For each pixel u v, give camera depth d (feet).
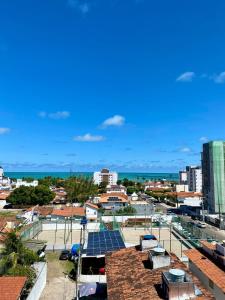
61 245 210.79
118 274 101.24
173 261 106.83
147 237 122.83
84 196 495.41
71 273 155.94
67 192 515.50
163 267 100.01
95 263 165.78
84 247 175.01
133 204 438.40
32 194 451.12
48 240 237.66
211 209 414.62
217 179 410.93
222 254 110.52
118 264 109.81
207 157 436.35
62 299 124.06
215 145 417.90
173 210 465.47
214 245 124.57
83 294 125.70
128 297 83.82
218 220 337.11
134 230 282.15
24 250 135.85
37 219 311.88
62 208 367.86
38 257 144.36
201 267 106.63
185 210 445.78
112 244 165.37
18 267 119.85
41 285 129.90
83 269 158.30
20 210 426.51
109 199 453.58
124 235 260.21
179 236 251.80
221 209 405.39
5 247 133.80
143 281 92.17
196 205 469.98
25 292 110.22
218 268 104.06
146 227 292.20
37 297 120.78
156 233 268.41
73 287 137.18
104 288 127.85
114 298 84.84
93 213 349.82
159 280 90.74
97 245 164.96
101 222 295.89
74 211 339.36
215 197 408.87
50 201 472.85
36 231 256.11
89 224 289.12
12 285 96.43
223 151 416.67
